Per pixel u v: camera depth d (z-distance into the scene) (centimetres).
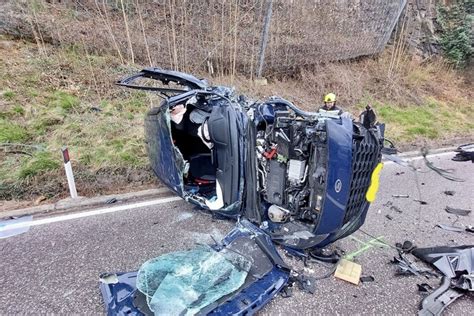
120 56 648
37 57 591
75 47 639
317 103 814
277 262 274
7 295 243
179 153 339
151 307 213
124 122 546
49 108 520
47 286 254
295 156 283
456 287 266
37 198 389
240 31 788
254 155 304
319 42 901
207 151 429
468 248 310
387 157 368
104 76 619
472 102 1110
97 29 670
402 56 1133
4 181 389
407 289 272
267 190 304
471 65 1195
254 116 311
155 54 698
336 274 281
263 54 783
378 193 468
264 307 241
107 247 304
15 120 479
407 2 1166
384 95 978
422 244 345
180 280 239
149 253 298
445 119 924
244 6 773
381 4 1014
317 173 265
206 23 755
